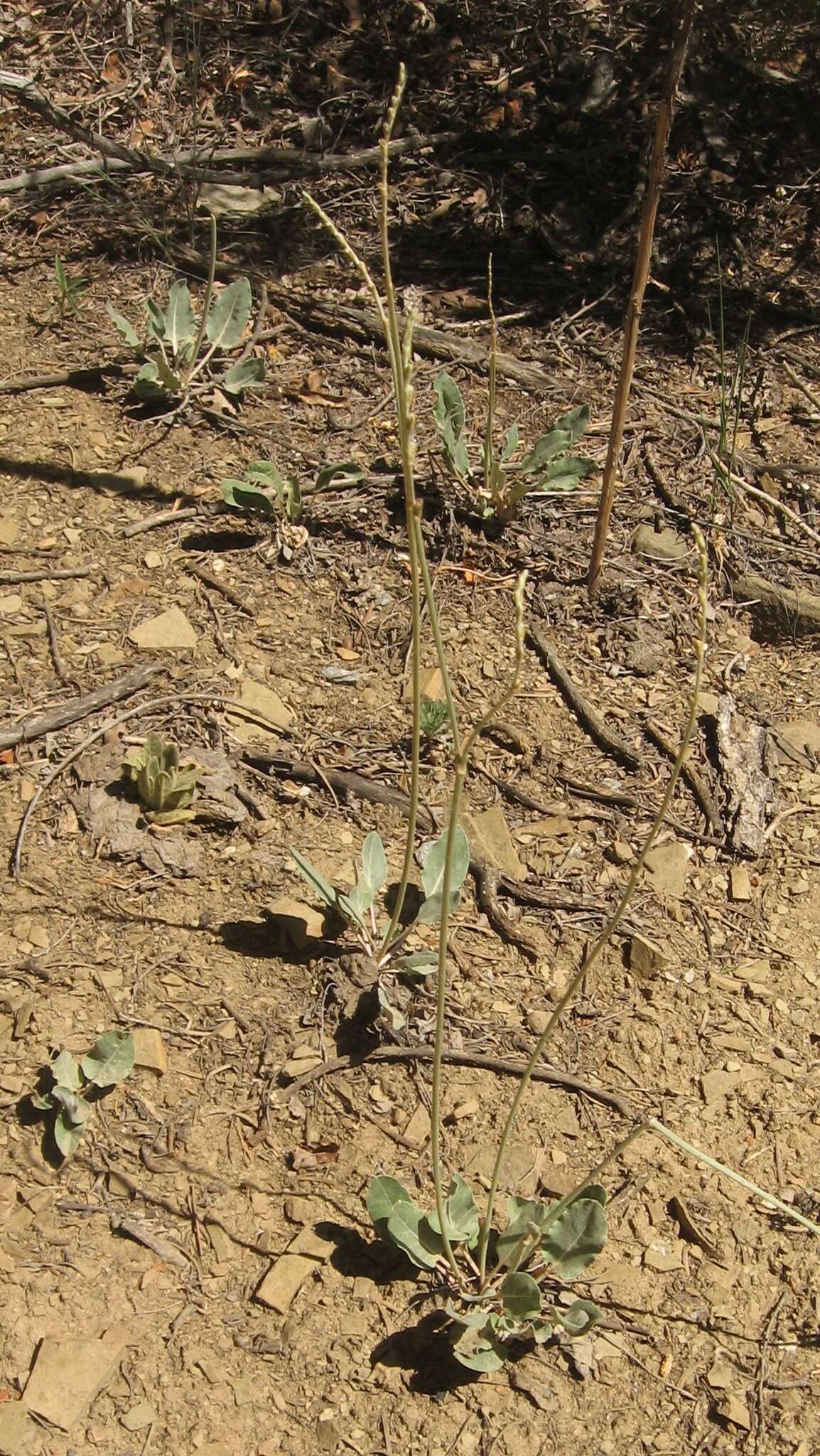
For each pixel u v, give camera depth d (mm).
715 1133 1436
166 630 1653
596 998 1493
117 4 2189
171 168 2043
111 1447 1293
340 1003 1459
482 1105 1434
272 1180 1391
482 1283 1341
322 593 1701
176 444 1798
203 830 1539
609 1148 1423
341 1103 1424
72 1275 1345
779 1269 1383
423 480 1780
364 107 2143
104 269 1958
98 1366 1313
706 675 1688
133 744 1572
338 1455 1301
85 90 2141
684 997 1497
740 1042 1479
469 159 2096
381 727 1615
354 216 2049
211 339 1851
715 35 2146
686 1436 1321
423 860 1542
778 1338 1357
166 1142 1397
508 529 1764
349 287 1971
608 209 2068
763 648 1727
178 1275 1351
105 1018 1440
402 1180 1395
